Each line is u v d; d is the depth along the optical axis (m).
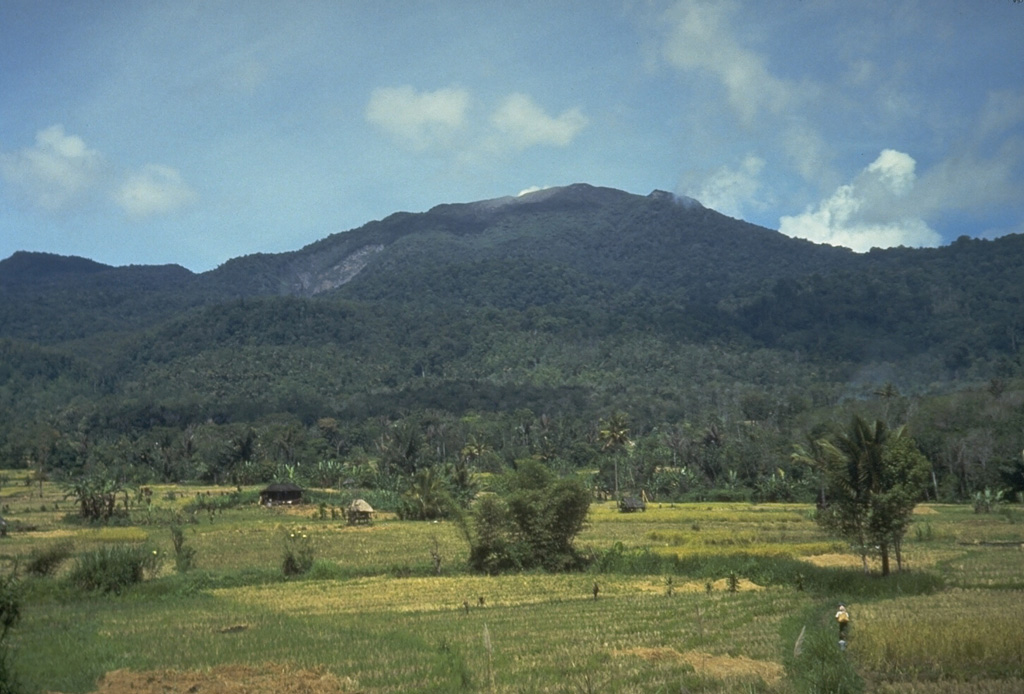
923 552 62.28
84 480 123.50
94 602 48.59
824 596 46.03
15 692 24.83
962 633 28.06
